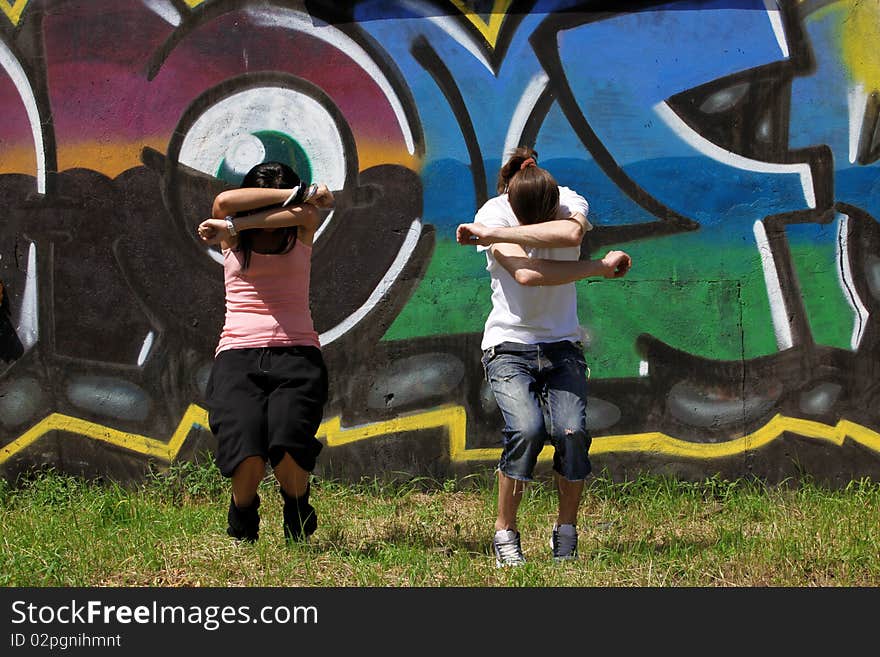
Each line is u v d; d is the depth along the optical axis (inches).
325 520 560.4
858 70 613.6
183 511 570.6
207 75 621.0
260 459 481.1
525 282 467.5
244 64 620.7
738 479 618.5
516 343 485.4
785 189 616.4
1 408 629.3
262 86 620.7
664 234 618.2
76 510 581.9
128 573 479.2
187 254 625.9
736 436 619.8
